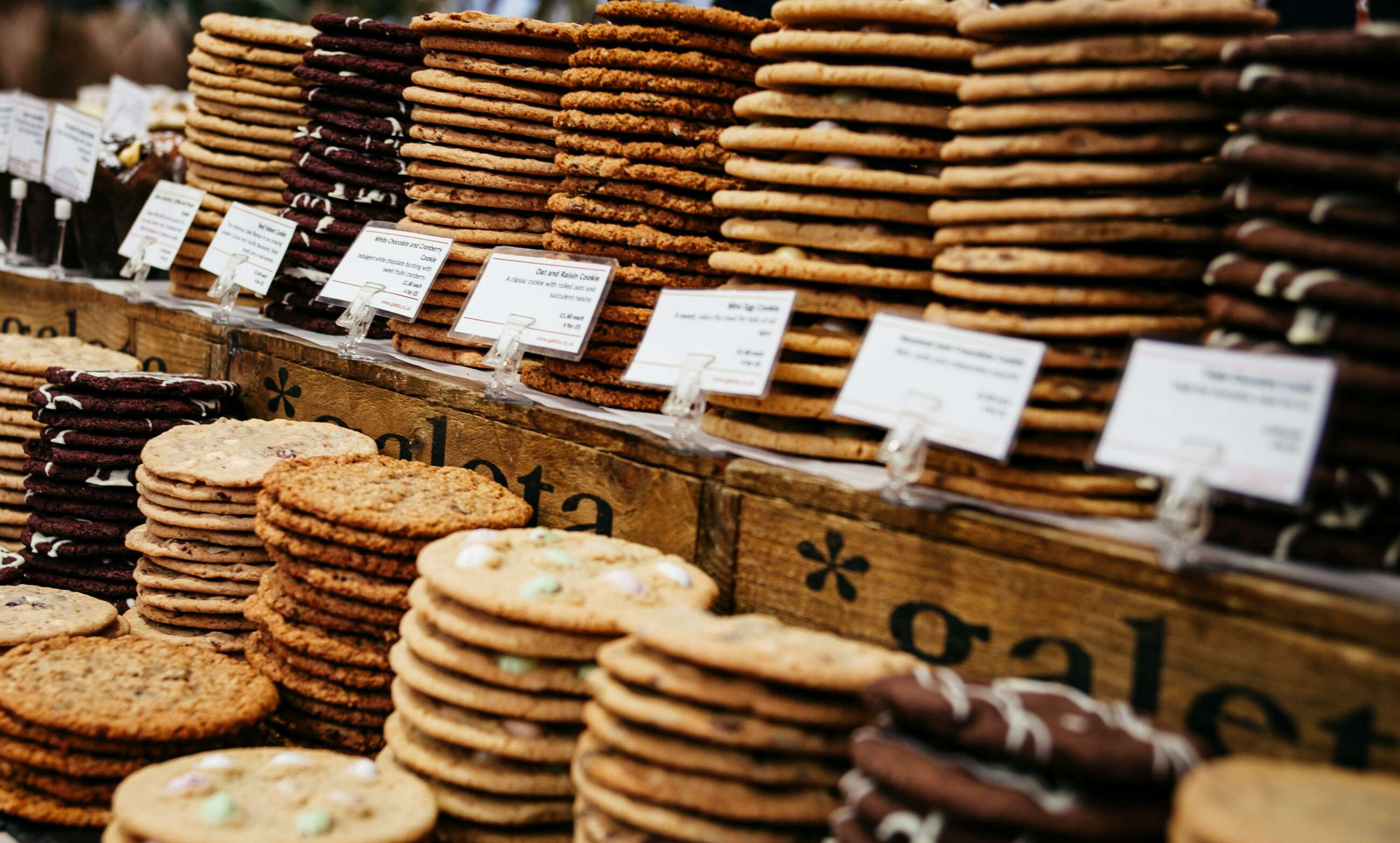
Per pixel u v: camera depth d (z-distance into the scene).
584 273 2.91
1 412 3.97
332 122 3.79
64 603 3.03
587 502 2.70
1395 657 1.58
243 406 3.85
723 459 2.42
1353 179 1.71
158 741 2.33
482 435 2.98
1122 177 2.05
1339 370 1.73
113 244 4.84
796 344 2.43
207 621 3.02
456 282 3.36
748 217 2.58
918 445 2.11
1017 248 2.13
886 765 1.58
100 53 8.95
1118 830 1.48
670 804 1.84
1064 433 2.12
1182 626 1.78
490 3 6.89
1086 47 2.05
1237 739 1.73
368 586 2.54
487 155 3.33
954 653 2.04
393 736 2.31
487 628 2.13
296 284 3.91
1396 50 1.67
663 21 2.80
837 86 2.38
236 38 4.28
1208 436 1.81
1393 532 1.79
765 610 2.33
